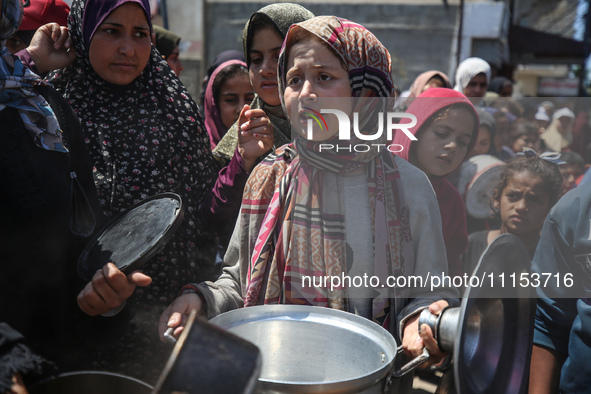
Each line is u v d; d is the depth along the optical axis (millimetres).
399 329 1282
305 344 1272
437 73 3699
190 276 1820
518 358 1229
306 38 1356
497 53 8445
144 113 1848
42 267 1277
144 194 1772
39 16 2328
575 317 1597
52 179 1313
